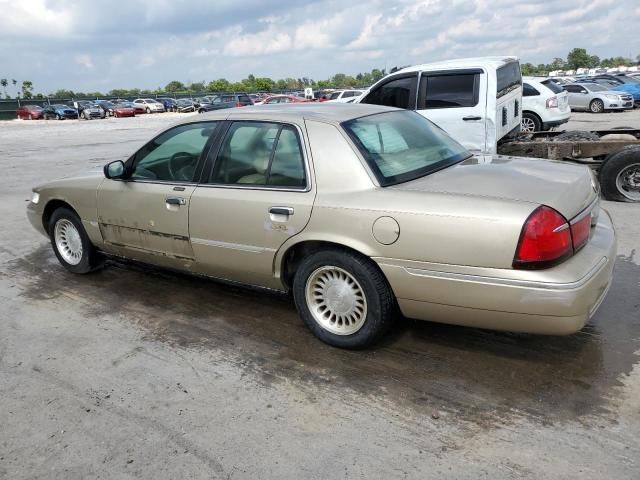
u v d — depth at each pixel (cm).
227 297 474
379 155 359
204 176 414
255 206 379
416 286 326
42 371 366
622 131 805
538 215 293
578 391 312
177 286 505
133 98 5684
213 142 413
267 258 383
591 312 308
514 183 329
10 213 849
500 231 296
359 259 344
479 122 795
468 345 370
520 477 249
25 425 307
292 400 319
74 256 541
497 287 301
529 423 286
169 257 448
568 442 270
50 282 535
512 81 894
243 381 342
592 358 345
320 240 352
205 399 325
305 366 356
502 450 267
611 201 734
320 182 356
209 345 391
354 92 2200
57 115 4262
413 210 319
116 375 356
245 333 406
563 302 291
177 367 363
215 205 400
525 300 296
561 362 343
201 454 277
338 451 274
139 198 449
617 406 296
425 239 315
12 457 282
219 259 411
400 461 264
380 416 300
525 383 323
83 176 511
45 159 1560
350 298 358
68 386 346
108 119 4084
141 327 425
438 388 323
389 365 351
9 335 422
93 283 525
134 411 316
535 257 292
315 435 287
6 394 339
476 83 791
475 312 315
